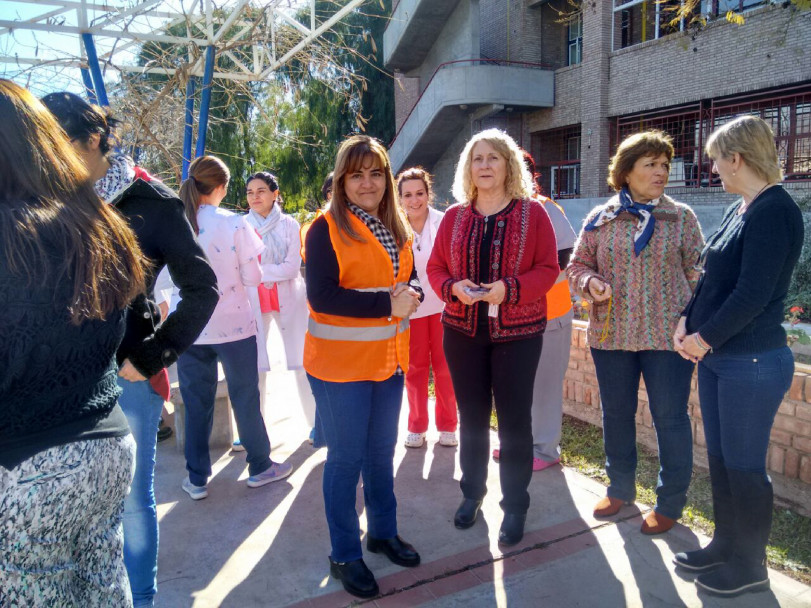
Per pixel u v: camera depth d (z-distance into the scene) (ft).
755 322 7.82
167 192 6.97
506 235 9.40
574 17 55.47
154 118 24.58
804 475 10.35
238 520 10.68
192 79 23.62
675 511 9.75
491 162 9.40
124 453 4.97
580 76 56.08
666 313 9.50
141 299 6.61
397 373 8.82
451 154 65.51
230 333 10.93
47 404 4.36
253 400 11.52
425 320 13.25
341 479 8.46
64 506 4.43
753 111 44.75
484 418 10.02
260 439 11.75
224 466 12.98
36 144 4.50
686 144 49.96
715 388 8.43
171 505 11.25
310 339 8.54
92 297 4.47
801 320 27.68
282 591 8.66
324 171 73.15
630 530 9.99
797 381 10.39
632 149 9.70
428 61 67.21
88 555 4.97
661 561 9.11
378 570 9.09
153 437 7.59
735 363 7.91
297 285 14.05
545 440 12.35
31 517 4.28
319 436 13.48
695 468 12.35
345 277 8.14
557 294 11.82
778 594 8.22
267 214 13.84
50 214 4.39
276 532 10.26
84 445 4.57
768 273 7.44
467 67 56.54
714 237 8.46
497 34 62.95
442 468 12.69
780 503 10.69
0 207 4.23
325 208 8.50
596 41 53.62
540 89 58.29
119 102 22.22
